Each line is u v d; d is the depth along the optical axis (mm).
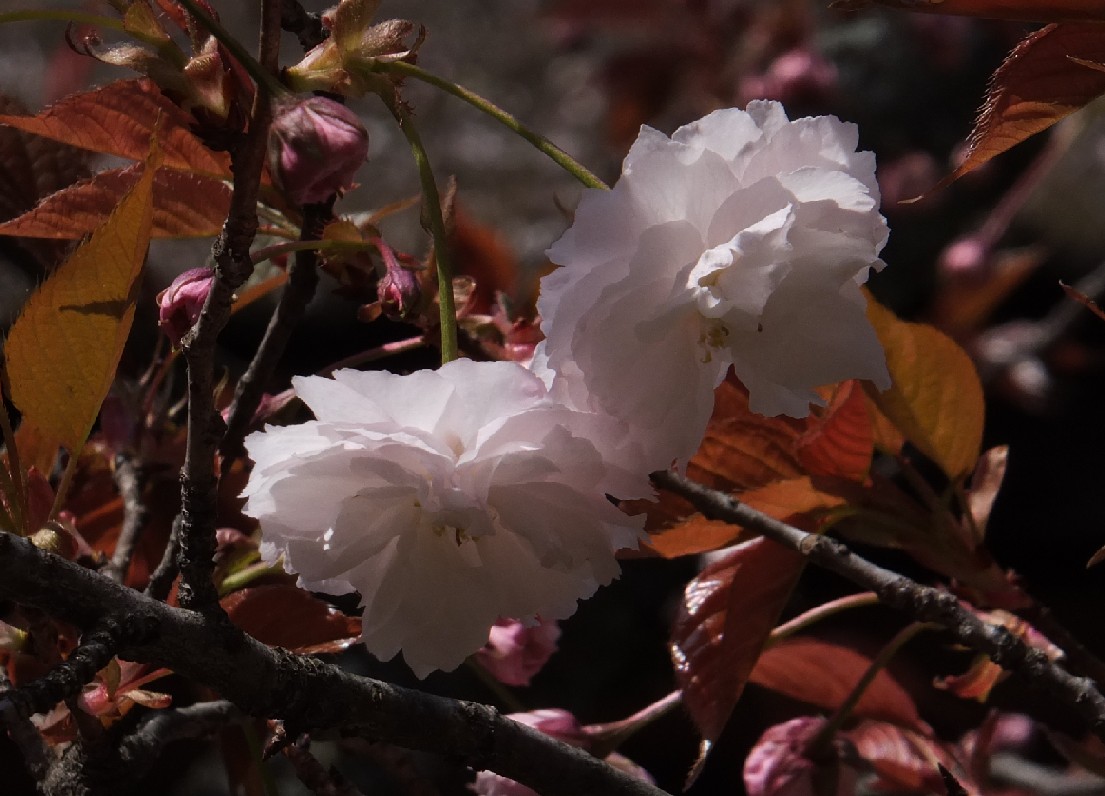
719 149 419
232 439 479
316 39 463
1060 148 996
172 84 428
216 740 509
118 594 406
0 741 939
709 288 413
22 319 429
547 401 411
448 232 465
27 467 480
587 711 1148
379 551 420
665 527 471
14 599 401
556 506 417
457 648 421
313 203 429
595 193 415
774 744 502
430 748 426
